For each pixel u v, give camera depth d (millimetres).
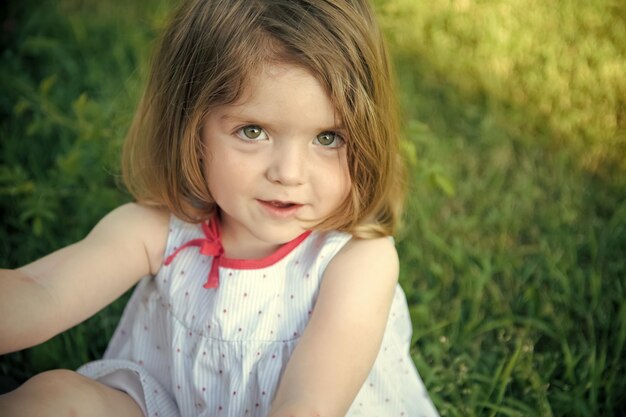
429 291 2559
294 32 1536
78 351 2293
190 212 1811
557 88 3467
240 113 1561
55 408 1649
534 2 3955
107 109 3055
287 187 1585
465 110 3363
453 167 3082
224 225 1826
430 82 3518
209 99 1600
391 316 1927
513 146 3191
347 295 1692
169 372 1888
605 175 3053
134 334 1934
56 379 1700
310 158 1593
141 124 1880
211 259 1827
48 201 2777
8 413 1597
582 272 2605
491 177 3051
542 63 3631
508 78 3557
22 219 2584
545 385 2141
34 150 3016
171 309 1827
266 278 1771
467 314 2480
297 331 1749
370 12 1685
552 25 3824
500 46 3703
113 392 1788
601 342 2357
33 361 2264
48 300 1704
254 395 1756
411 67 3600
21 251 2613
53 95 3256
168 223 1878
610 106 3373
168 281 1842
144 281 1952
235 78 1548
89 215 2736
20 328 1668
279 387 1616
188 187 1773
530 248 2719
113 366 1872
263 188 1598
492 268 2619
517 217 2869
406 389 1952
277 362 1738
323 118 1555
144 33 3578
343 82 1562
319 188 1613
